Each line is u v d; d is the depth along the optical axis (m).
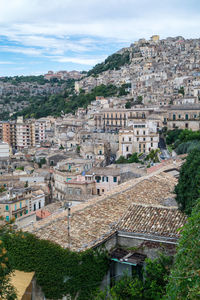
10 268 18.75
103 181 78.31
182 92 190.62
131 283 21.62
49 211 58.19
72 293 20.80
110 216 26.98
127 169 77.50
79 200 55.41
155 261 22.22
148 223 24.95
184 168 30.12
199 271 12.72
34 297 21.11
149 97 191.62
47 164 132.75
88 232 24.08
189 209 24.94
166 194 34.94
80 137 160.38
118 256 22.83
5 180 96.06
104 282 22.67
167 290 14.45
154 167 60.22
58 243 22.28
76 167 100.81
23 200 65.62
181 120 135.12
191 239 14.67
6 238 22.39
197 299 12.15
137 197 32.28
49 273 21.08
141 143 125.69
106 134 156.88
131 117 157.62
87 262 21.39
